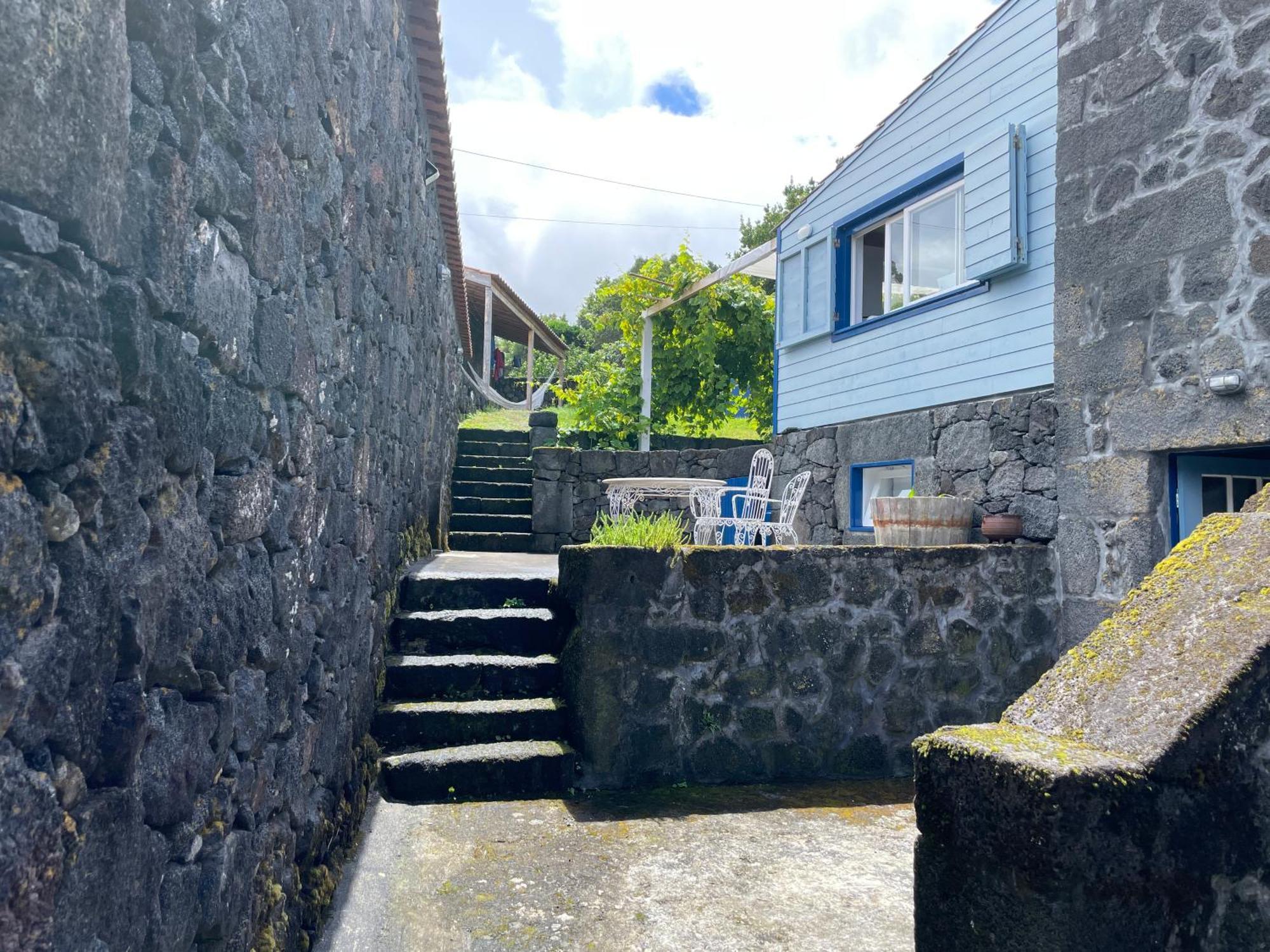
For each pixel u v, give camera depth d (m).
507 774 4.00
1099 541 4.64
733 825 3.66
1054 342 4.93
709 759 4.27
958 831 1.59
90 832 1.21
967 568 4.75
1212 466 4.46
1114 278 4.57
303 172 2.40
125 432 1.30
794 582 4.46
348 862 3.15
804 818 3.77
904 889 3.06
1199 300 4.13
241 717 1.97
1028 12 5.61
